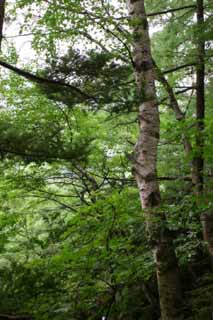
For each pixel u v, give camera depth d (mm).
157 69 8383
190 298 7492
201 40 8102
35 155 6266
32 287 5551
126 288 7762
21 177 9609
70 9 7867
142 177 7078
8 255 8203
